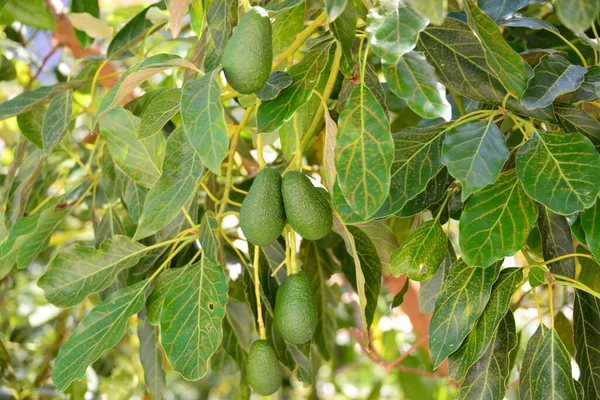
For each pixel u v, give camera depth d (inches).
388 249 58.4
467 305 45.9
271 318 57.0
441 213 51.0
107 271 55.2
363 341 77.8
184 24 84.1
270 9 47.1
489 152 43.5
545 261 48.3
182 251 59.8
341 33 44.3
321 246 66.0
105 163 64.3
